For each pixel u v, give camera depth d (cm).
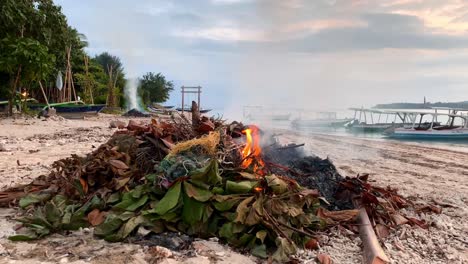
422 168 1233
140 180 509
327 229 502
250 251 429
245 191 466
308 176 607
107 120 2842
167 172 471
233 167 513
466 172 1176
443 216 621
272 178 489
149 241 432
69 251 407
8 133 1638
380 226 528
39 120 2269
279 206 460
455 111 3572
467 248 493
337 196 600
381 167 1200
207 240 446
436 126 3266
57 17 2875
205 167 463
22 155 1059
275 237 436
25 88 2738
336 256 438
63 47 3158
